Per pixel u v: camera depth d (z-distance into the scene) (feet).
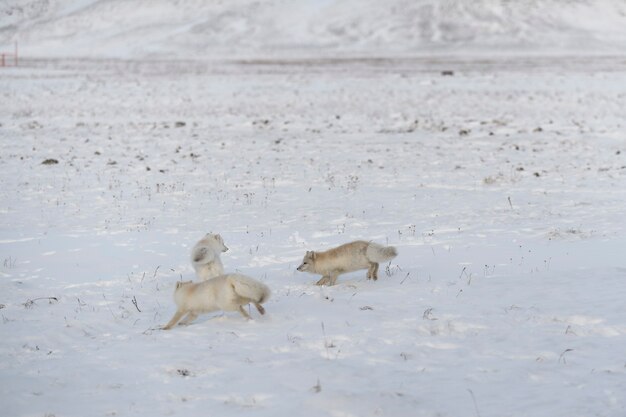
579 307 119.85
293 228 200.64
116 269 156.87
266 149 373.40
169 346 105.50
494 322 113.60
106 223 208.85
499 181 279.49
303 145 387.55
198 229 200.54
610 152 352.69
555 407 80.43
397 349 102.01
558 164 320.29
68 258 167.43
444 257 164.86
